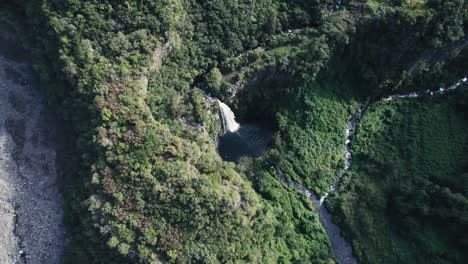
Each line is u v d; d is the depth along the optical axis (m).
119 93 62.16
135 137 59.84
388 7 74.00
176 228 56.00
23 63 72.56
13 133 69.12
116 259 55.16
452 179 72.25
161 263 54.19
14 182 66.56
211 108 70.56
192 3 72.19
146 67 65.62
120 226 54.84
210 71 72.38
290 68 72.94
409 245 69.50
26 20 71.12
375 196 72.19
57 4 65.12
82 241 58.66
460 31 74.25
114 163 58.56
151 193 56.56
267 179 72.25
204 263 55.56
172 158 59.91
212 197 57.47
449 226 68.50
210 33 73.06
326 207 72.19
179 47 70.19
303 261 65.12
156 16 67.06
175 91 68.88
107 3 65.62
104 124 60.34
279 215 68.56
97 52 64.50
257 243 61.91
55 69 65.75
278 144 74.31
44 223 64.50
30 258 63.16
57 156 68.00
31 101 70.94
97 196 57.16
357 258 68.50
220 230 57.72
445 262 67.62
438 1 72.38
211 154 66.00
